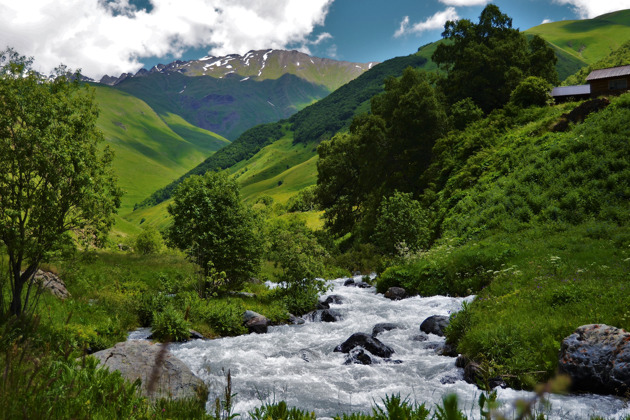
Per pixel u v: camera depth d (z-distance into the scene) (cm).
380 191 5778
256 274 2397
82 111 1306
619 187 2789
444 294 2262
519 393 844
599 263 1694
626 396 793
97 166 1316
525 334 1055
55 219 1222
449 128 5709
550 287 1451
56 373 494
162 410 515
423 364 1148
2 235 1131
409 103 5559
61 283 1800
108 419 454
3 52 1165
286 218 10512
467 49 6356
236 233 2250
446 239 3391
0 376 413
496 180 3838
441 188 4812
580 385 852
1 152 1127
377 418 456
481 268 2194
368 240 5303
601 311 1100
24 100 1170
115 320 1561
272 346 1406
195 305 1805
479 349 1059
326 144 7562
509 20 6781
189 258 2306
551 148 3603
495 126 4966
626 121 3375
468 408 729
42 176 1197
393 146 5728
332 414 777
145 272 2770
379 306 2119
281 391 916
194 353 1297
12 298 1159
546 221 2858
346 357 1231
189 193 2294
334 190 6944
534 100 5097
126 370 762
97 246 1384
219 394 864
